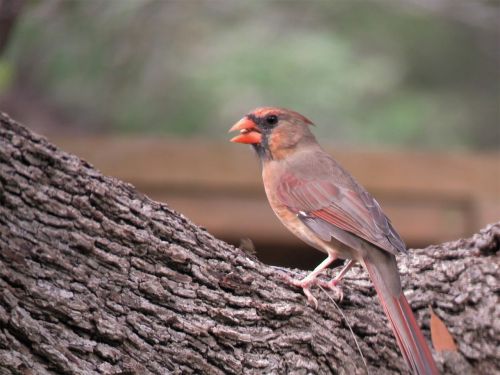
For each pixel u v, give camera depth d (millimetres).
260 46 16625
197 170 11992
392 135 17125
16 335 5285
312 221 7582
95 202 5598
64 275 5449
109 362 5496
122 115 16688
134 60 16359
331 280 6543
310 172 7879
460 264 6602
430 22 18641
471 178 11992
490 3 17312
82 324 5441
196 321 5746
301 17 17047
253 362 5836
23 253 5344
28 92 16188
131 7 15727
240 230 11867
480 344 6344
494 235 6566
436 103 18359
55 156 5535
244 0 16656
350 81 16719
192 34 16469
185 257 5801
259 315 5926
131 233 5664
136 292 5641
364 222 7270
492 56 19266
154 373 5598
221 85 16500
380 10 17859
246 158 11977
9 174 5359
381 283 6496
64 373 5383
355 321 6262
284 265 11891
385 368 6258
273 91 16406
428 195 12008
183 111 16625
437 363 6332
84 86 16359
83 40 15742
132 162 12039
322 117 16609
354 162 12062
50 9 14117
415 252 6871
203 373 5727
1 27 9641
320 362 6031
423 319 6504
